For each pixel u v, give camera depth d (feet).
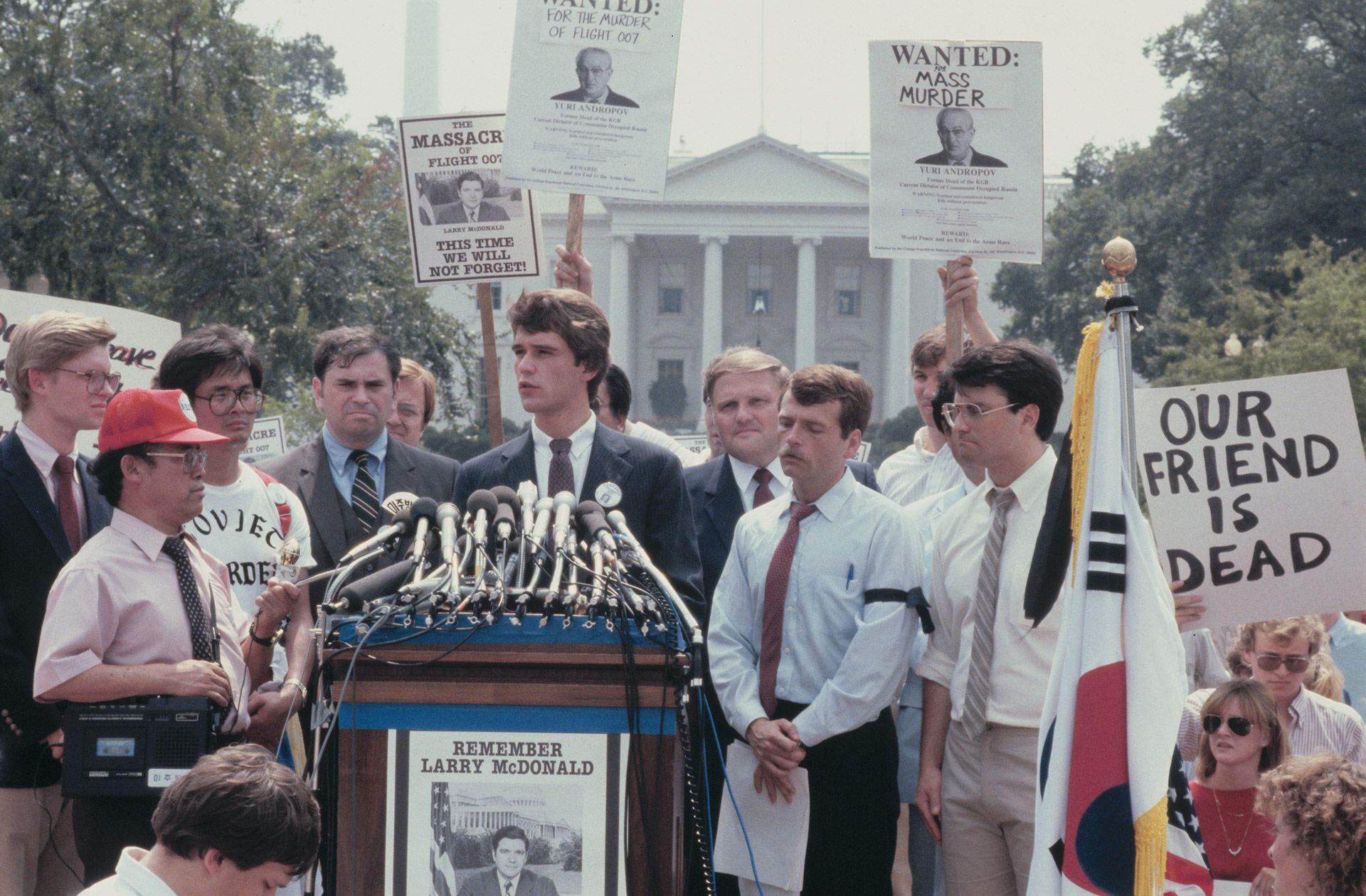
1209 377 113.91
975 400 13.58
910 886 16.94
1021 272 159.53
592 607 9.61
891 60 18.37
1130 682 11.44
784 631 14.12
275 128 89.04
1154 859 11.17
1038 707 13.14
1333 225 135.95
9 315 19.24
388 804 9.62
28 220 80.07
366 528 16.58
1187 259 144.77
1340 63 140.46
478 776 9.65
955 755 13.75
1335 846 11.19
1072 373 161.38
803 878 13.57
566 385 13.91
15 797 12.75
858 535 14.10
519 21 18.79
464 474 14.40
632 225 204.74
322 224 88.07
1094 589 11.60
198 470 12.41
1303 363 105.50
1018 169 18.26
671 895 9.62
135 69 82.69
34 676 12.01
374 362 16.79
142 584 12.18
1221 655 23.65
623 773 9.67
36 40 80.43
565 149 18.75
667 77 18.78
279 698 12.96
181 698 11.51
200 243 82.79
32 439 13.61
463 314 187.83
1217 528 16.89
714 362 17.78
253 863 8.81
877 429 168.66
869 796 13.88
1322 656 19.03
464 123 20.18
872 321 218.59
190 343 15.07
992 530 13.70
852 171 202.80
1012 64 18.33
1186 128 144.25
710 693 14.79
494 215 20.17
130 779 11.34
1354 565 16.72
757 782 13.75
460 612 9.75
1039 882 11.49
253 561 15.37
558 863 9.62
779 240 210.59
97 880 11.64
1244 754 15.30
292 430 95.14
